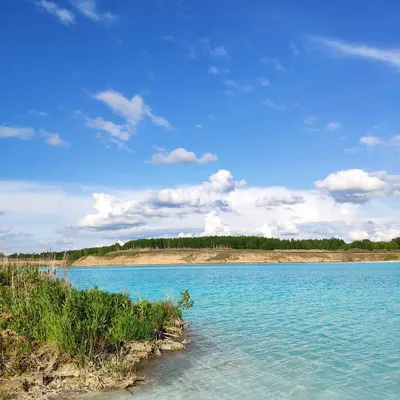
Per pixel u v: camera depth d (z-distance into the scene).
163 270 102.25
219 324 22.69
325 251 187.62
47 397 11.62
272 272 83.56
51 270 21.25
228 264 152.38
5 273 20.27
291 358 15.78
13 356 13.15
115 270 108.50
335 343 18.06
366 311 27.09
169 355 16.25
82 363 13.36
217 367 14.65
